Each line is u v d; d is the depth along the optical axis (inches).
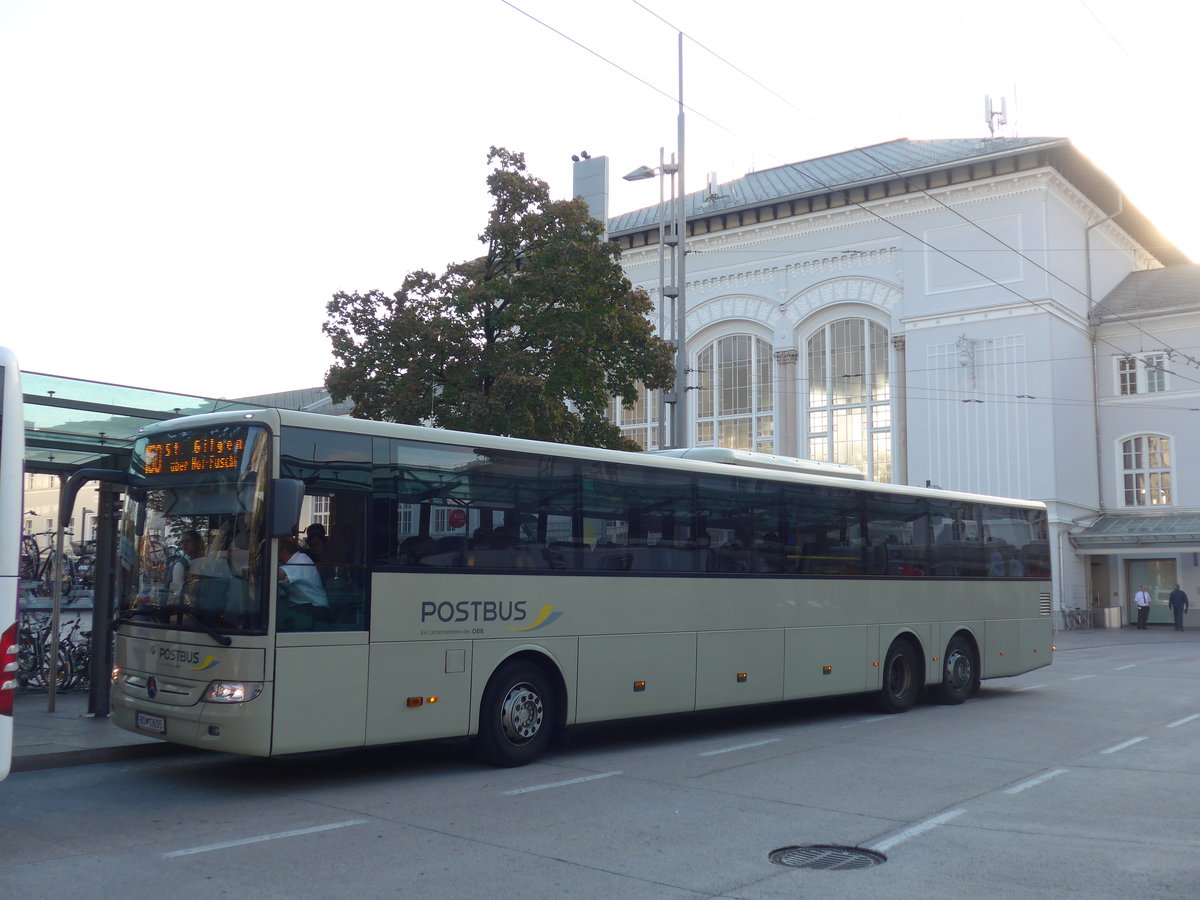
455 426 765.3
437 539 399.2
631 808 344.5
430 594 394.0
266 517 353.7
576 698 441.4
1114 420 1688.0
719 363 1859.0
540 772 410.3
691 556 498.3
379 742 374.3
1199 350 1630.2
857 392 1717.5
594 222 826.8
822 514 574.9
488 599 412.5
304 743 353.7
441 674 394.6
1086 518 1635.1
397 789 374.6
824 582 568.7
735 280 1835.6
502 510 422.9
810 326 1765.5
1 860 275.7
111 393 490.3
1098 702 662.5
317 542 366.6
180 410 511.8
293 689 352.5
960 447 1595.7
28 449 503.5
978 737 510.6
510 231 799.7
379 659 376.5
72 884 254.1
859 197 1710.1
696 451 570.6
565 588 441.4
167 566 378.3
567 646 439.8
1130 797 364.8
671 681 481.4
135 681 383.2
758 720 580.4
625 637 463.5
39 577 710.5
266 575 351.6
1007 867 276.4
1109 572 1683.1
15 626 288.0
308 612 359.9
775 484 548.7
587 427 829.2
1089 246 1711.4
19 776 390.3
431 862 276.4
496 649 413.7
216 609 357.4
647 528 480.1
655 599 478.0
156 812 334.3
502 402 745.6
